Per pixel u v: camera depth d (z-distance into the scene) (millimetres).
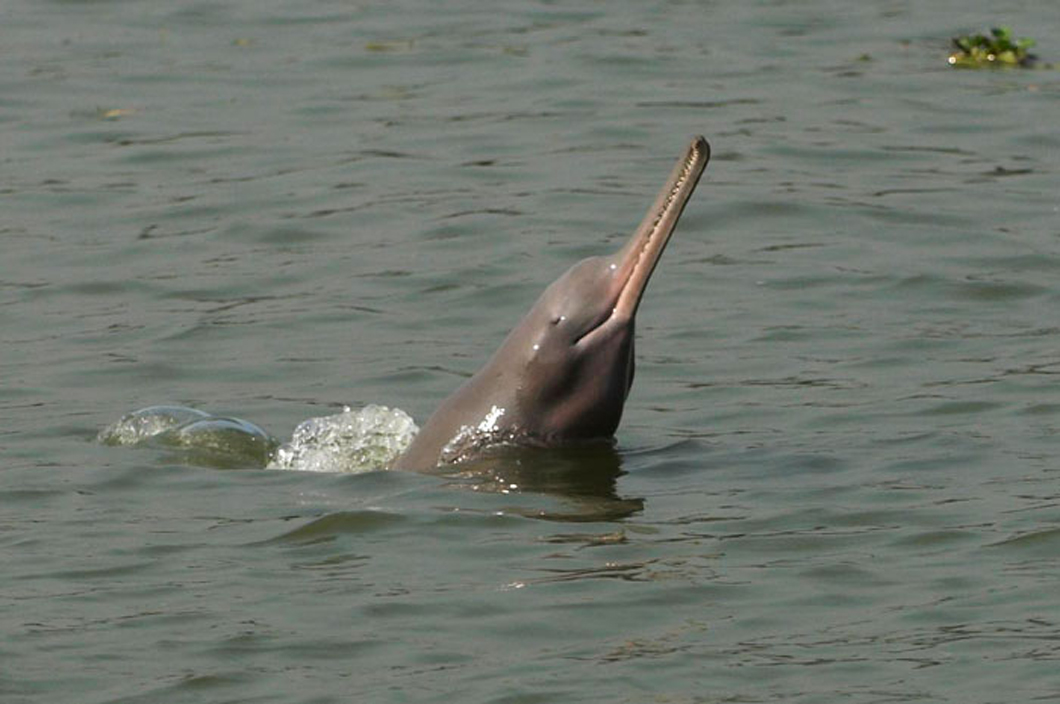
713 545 39281
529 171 71062
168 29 91312
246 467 45625
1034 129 74250
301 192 69500
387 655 34250
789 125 75312
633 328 45500
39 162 73438
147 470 45094
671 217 44969
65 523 41531
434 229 65438
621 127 75688
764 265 61406
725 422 48281
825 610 35844
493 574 37906
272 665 33938
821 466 44438
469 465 44750
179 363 54344
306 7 94688
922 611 35656
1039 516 40344
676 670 33375
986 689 32406
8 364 54469
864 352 53594
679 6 93625
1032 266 60531
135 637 35219
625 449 46062
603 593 36812
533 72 83125
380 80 83000
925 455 44969
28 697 32875
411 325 57250
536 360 45281
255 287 60844
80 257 63719
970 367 52000
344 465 45969
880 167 70500
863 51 85250
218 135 76188
